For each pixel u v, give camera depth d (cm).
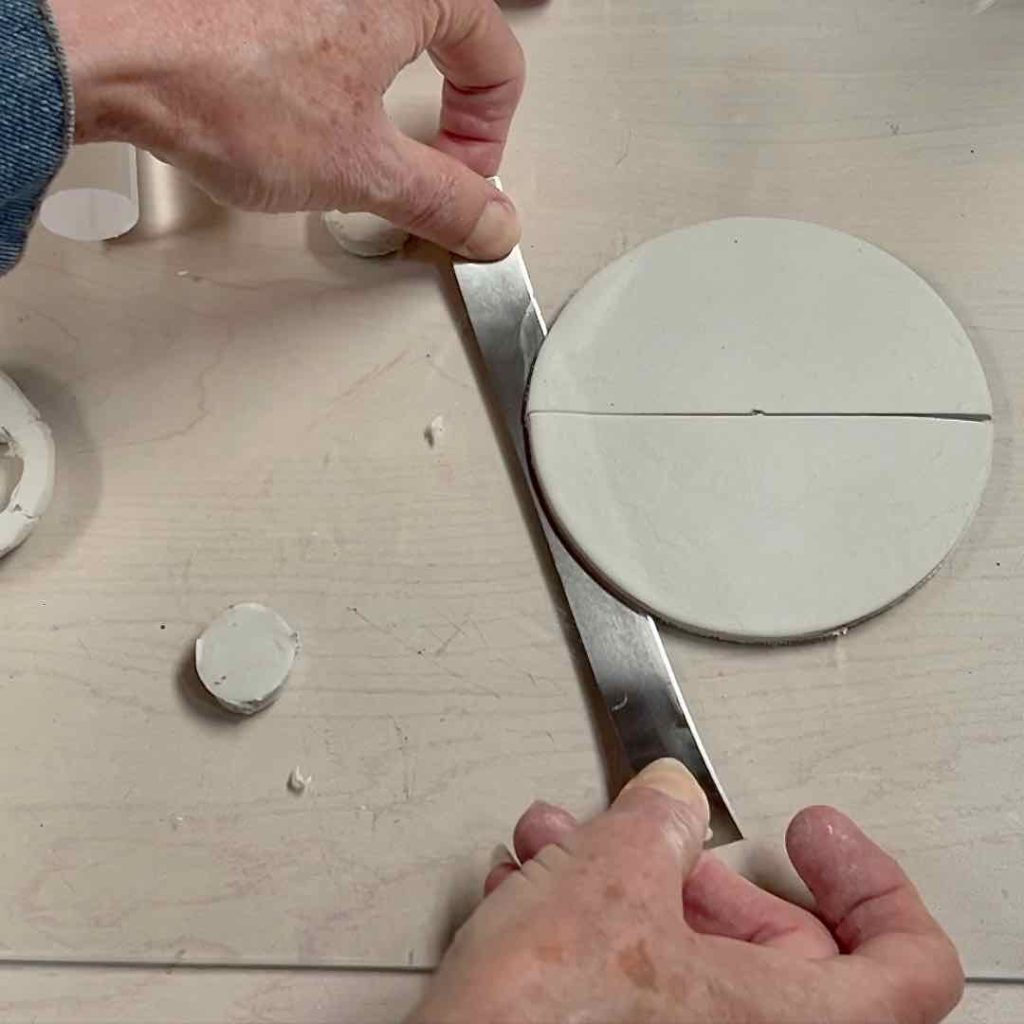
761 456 54
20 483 54
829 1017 36
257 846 50
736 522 53
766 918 44
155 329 59
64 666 53
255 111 47
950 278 59
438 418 57
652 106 63
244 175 50
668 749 50
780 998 36
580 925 35
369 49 49
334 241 60
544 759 51
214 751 51
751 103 63
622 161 62
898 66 63
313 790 51
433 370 58
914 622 52
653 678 51
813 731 51
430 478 56
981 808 50
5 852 50
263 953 48
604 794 50
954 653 52
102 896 49
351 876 49
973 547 54
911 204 61
